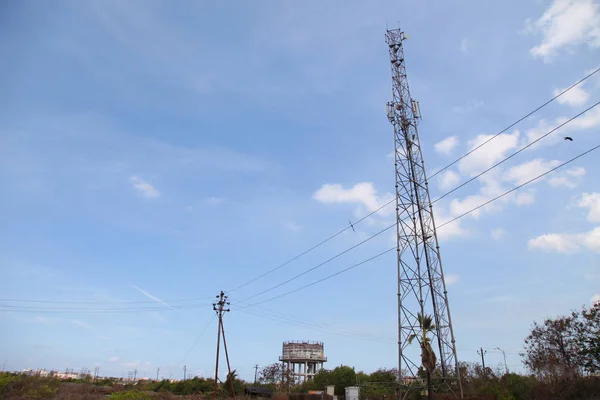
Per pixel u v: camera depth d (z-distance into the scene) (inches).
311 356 3937.0
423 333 1285.7
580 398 1658.5
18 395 2126.0
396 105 1850.4
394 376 3112.7
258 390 3159.5
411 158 1763.0
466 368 2198.6
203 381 3469.5
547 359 1923.0
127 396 2326.5
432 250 1663.4
